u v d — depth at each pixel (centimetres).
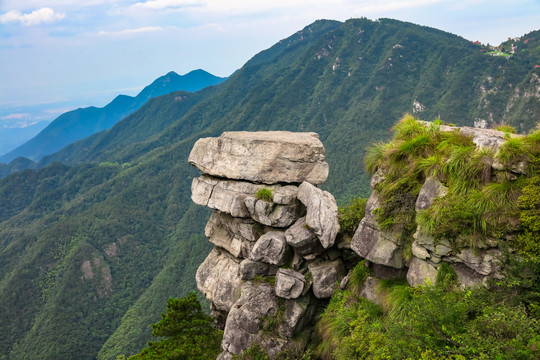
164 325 1377
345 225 1123
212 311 1466
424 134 965
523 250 707
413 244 877
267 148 1284
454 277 793
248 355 1052
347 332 930
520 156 759
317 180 1256
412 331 677
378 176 1014
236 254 1328
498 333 591
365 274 1022
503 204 742
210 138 1452
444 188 839
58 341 15962
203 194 1412
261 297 1131
